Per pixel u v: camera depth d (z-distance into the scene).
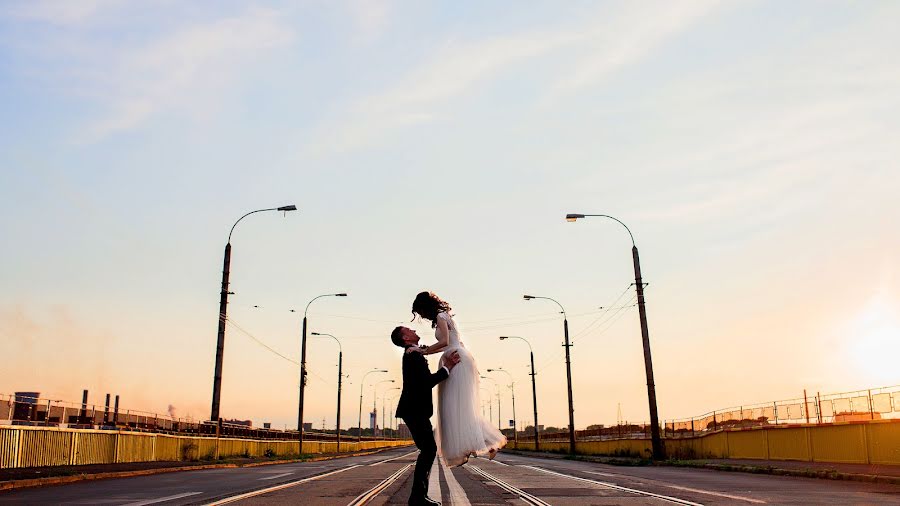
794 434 30.50
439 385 8.27
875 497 12.38
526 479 17.30
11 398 21.56
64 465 23.78
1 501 12.02
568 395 59.44
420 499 7.94
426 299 8.38
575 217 38.22
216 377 36.78
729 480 17.86
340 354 68.38
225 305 35.84
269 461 35.94
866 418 25.20
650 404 37.41
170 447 32.78
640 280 38.03
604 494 12.51
